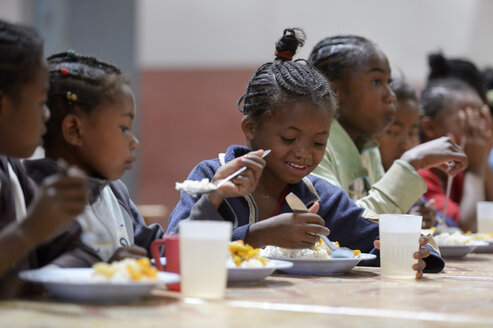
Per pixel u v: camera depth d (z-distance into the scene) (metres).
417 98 4.32
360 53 3.42
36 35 1.78
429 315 1.61
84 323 1.39
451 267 2.83
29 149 1.77
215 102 9.12
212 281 1.71
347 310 1.63
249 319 1.49
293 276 2.28
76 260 1.93
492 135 4.71
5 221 1.76
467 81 5.20
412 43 8.66
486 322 1.55
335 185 3.06
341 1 8.70
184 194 2.49
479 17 8.58
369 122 3.47
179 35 9.16
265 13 8.95
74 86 2.08
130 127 2.17
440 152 3.25
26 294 1.68
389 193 3.11
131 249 1.96
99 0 9.11
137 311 1.53
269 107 2.55
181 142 9.16
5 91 1.71
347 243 2.82
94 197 2.12
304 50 8.76
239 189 2.13
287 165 2.56
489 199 4.67
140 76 9.26
